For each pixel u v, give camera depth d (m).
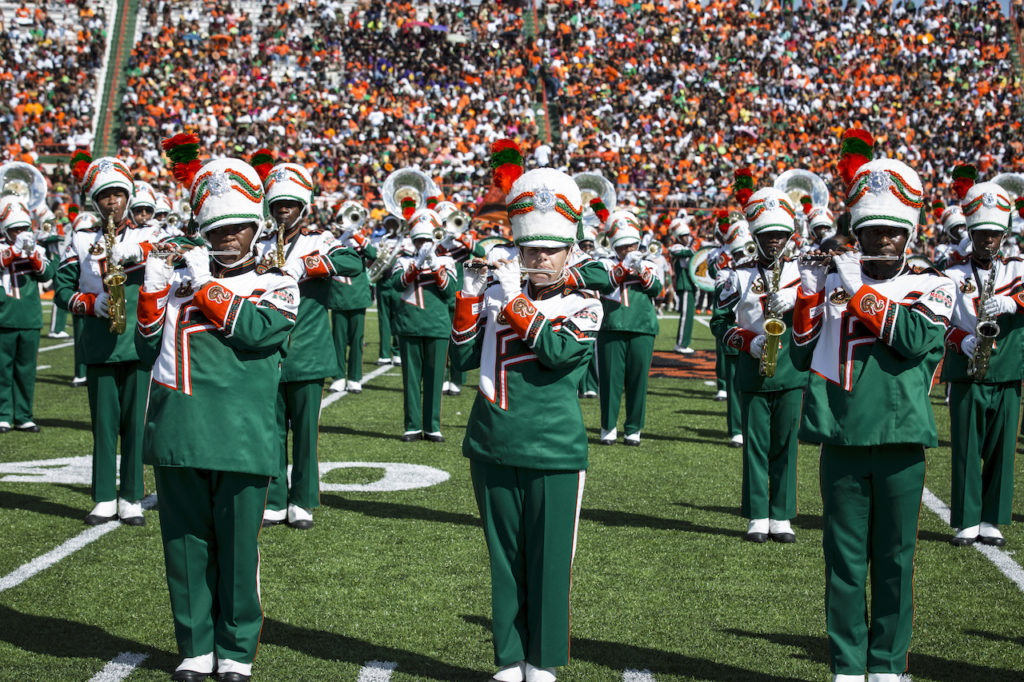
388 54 36.16
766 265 6.60
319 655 4.73
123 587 5.61
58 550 6.25
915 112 36.47
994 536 6.71
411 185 12.20
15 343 10.09
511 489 4.26
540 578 4.22
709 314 28.28
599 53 37.50
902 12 39.84
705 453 9.73
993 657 4.80
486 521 4.31
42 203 10.42
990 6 40.03
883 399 4.21
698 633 5.07
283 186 6.73
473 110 34.72
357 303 13.30
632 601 5.53
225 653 4.36
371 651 4.79
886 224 4.21
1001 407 6.61
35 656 4.65
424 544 6.55
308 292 6.88
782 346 6.58
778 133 35.28
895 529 4.25
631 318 9.95
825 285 4.39
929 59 38.53
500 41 37.38
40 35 34.72
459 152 32.78
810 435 4.34
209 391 4.32
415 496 7.86
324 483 8.27
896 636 4.27
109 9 36.50
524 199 4.24
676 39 38.03
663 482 8.45
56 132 31.58
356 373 13.45
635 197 31.33
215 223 4.34
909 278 4.29
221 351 4.36
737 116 35.75
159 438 4.30
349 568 6.04
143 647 4.79
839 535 4.30
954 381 6.64
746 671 4.61
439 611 5.34
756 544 6.66
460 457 9.41
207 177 4.36
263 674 4.49
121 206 6.61
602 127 34.81
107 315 6.52
